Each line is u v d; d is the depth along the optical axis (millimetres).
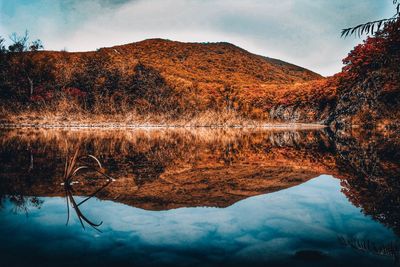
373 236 1979
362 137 14016
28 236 2021
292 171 4852
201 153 7625
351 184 3760
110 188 3506
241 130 22297
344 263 1625
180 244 1883
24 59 29234
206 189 3469
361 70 26047
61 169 4793
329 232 2057
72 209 2641
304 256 1702
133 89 31750
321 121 36250
